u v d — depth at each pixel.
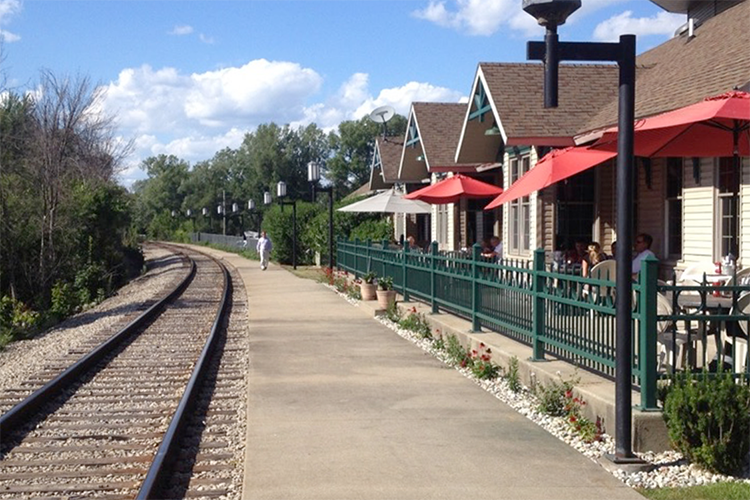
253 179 99.44
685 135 10.64
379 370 11.23
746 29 14.71
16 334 16.86
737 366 8.16
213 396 10.18
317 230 39.84
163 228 104.38
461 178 21.22
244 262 47.59
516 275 10.82
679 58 16.70
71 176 30.67
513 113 17.02
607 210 17.28
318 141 101.56
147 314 19.03
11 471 7.17
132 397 10.35
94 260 31.89
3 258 26.92
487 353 10.71
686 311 8.45
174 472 7.03
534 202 17.66
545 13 6.43
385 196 28.92
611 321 8.18
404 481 6.40
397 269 18.98
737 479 6.43
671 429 6.74
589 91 17.84
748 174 12.35
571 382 8.24
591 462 6.85
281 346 13.55
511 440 7.55
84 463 7.41
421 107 29.02
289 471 6.68
